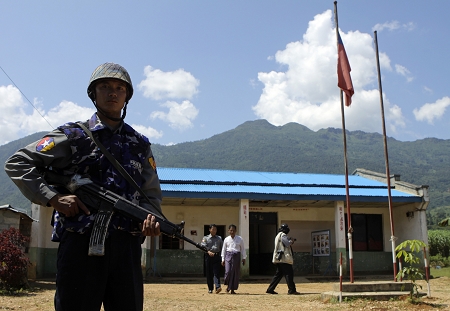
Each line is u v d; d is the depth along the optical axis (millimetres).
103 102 2807
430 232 31672
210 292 12914
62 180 2660
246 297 11344
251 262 24609
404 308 8352
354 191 20656
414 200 20219
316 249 21109
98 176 2723
